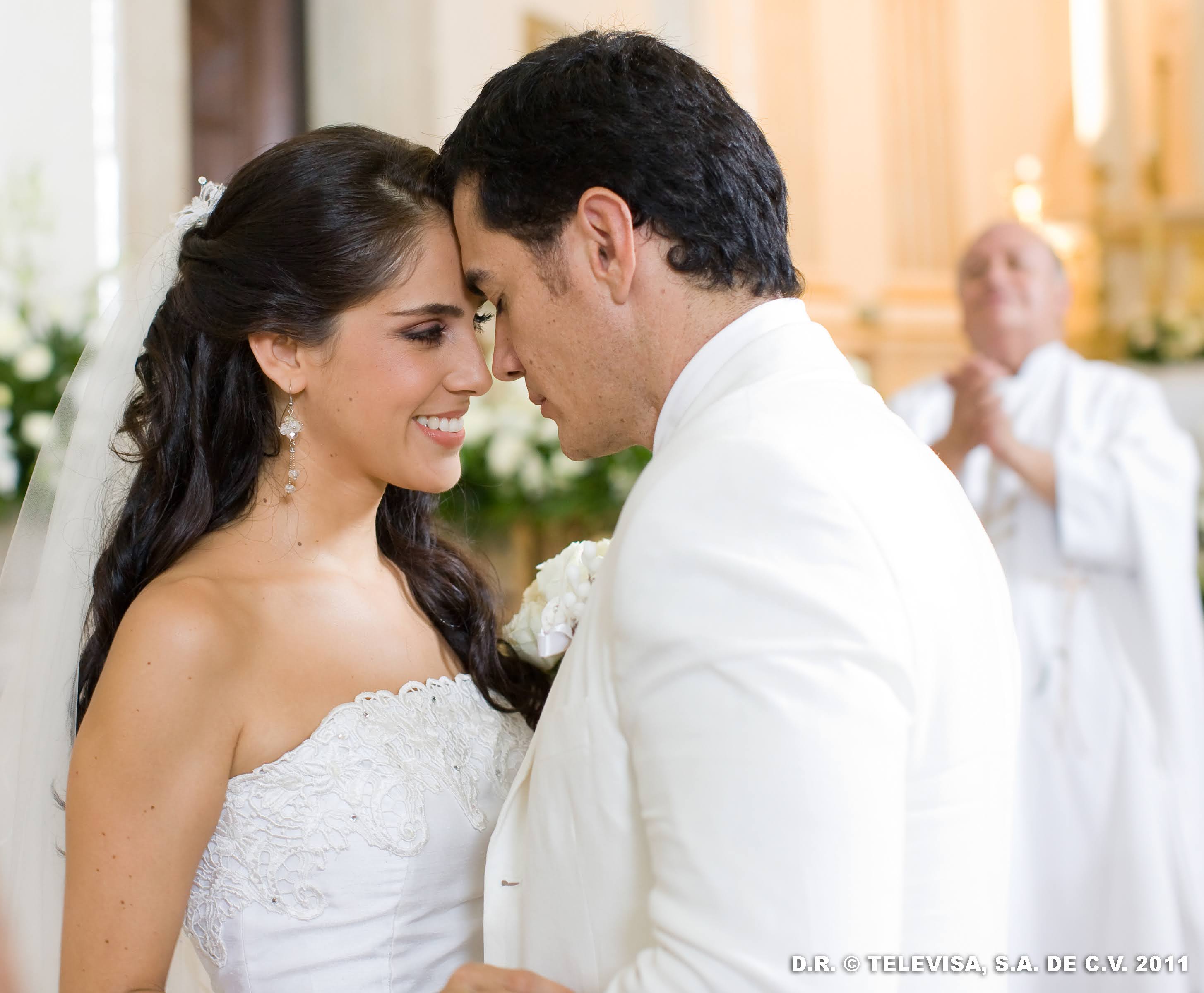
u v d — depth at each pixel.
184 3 4.68
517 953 1.18
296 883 1.31
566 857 1.11
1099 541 2.91
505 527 4.03
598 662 1.10
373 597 1.55
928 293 7.26
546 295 1.22
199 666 1.28
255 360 1.47
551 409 1.29
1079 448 3.10
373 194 1.38
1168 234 6.50
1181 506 2.95
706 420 1.10
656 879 0.98
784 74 7.00
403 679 1.50
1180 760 2.87
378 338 1.40
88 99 4.30
